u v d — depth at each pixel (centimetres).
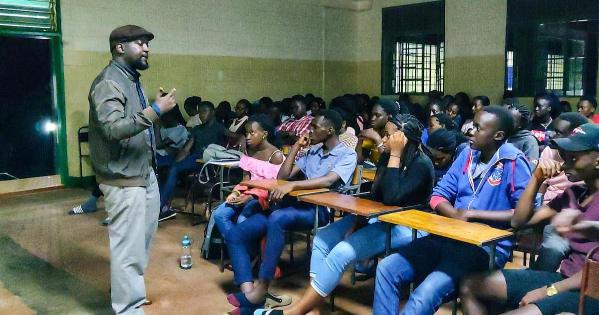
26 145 704
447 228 244
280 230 326
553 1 781
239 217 360
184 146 566
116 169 282
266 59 918
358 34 1036
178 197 651
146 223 313
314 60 984
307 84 980
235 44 876
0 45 671
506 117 261
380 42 999
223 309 337
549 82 805
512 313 211
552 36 792
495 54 850
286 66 945
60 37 699
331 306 328
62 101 711
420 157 293
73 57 714
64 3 699
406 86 982
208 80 851
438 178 349
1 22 653
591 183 228
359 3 1016
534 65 816
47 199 653
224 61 866
